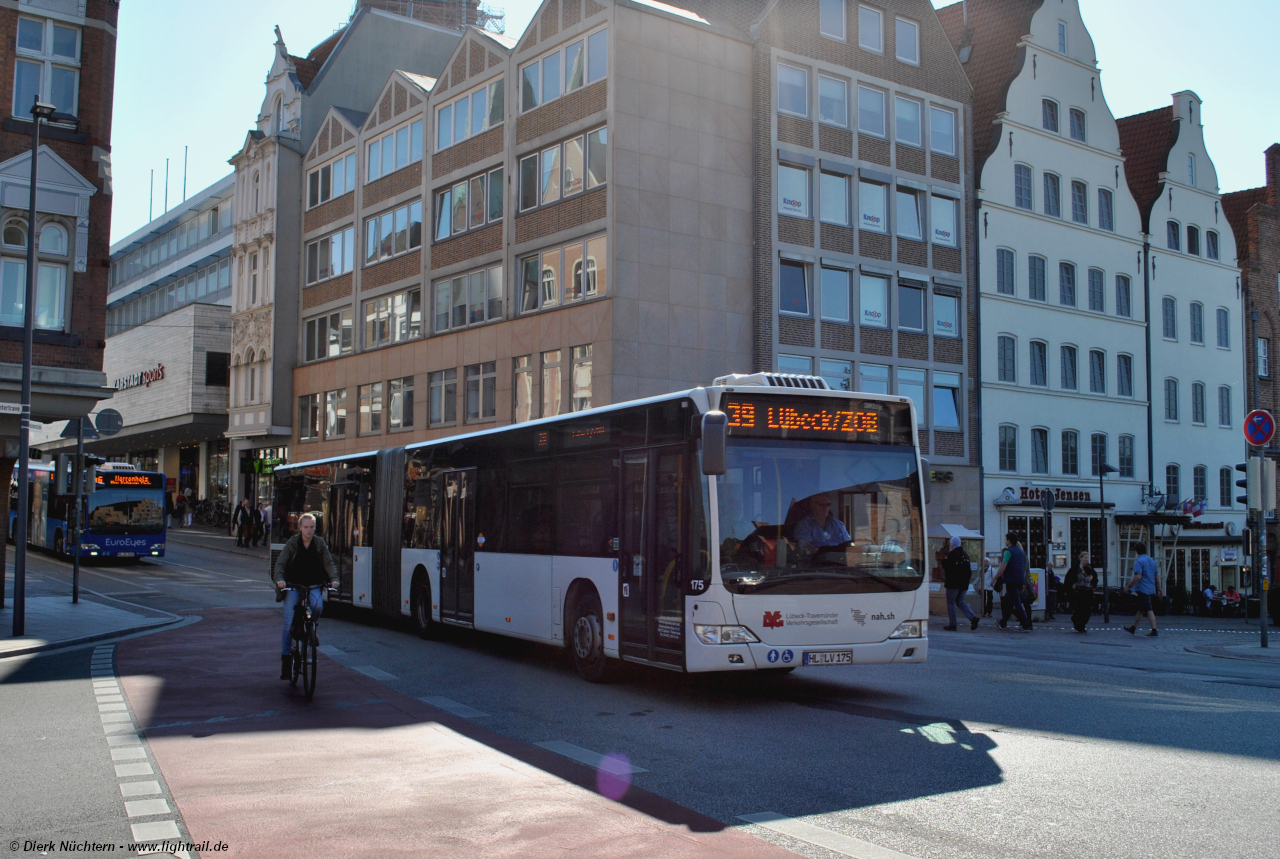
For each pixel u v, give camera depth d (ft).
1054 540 135.13
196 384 180.04
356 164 148.25
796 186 115.24
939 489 124.77
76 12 73.61
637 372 103.81
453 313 128.26
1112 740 29.09
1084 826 20.70
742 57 112.78
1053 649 60.03
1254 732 30.19
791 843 19.60
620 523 39.55
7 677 42.68
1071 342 140.56
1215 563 154.71
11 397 68.59
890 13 124.36
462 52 127.54
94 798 23.17
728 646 34.17
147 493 124.06
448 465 56.18
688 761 26.78
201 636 57.36
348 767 26.14
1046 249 138.82
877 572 36.35
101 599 80.74
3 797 23.26
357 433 146.00
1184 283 156.56
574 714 33.99
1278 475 167.63
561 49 111.55
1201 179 160.66
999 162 134.10
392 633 60.95
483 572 51.01
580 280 107.96
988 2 146.82
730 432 35.37
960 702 36.09
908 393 123.54
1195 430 155.94
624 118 104.17
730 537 34.73
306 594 38.47
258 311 164.96
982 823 20.95
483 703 36.29
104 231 73.15
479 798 23.04
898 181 123.65
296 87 164.04
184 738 29.91
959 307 129.29
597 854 18.97
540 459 46.34
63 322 71.20
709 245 108.99
